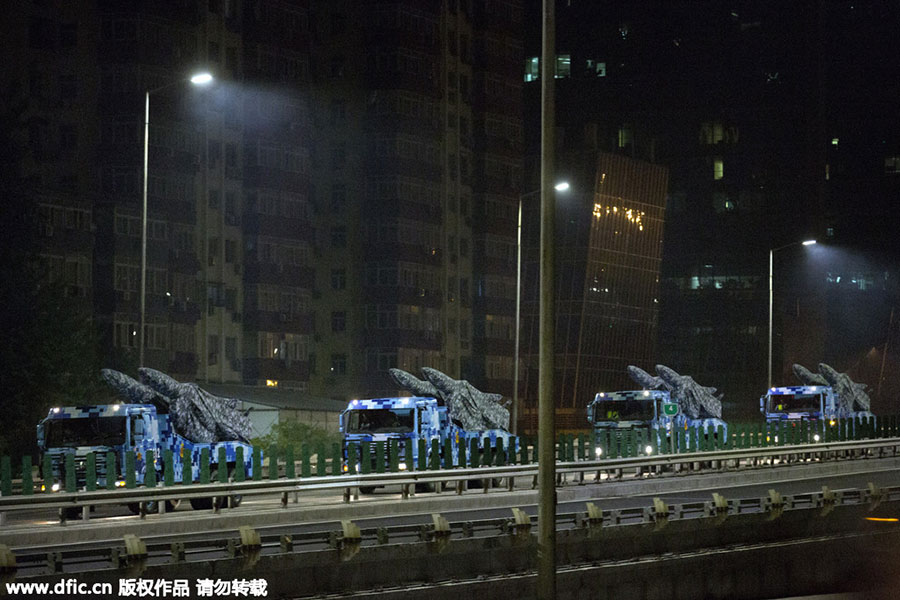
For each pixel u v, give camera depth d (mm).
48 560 27109
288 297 130375
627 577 37938
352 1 141875
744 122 186375
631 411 64812
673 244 187250
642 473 62906
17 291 78438
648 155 187000
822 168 198250
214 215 124438
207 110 123750
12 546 38938
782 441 73250
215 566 28891
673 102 188125
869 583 46500
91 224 105875
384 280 139000
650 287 169500
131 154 114562
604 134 189750
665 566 39188
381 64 140625
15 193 83125
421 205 142250
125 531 41219
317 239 139500
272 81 130000
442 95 147000
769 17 186500
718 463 67812
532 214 159750
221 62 125750
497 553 34375
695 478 62469
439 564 33094
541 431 27422
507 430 58406
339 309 139375
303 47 134125
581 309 159125
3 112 87938
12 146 84375
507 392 154625
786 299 184500
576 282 159500
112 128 114812
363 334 139000
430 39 144625
